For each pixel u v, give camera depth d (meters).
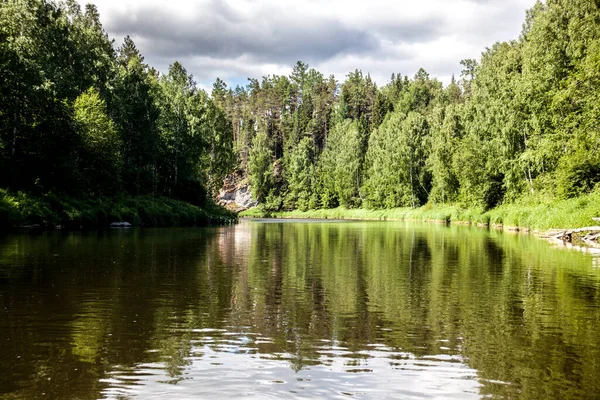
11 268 13.27
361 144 105.31
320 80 158.88
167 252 18.28
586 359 5.95
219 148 79.81
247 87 158.88
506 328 7.43
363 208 97.94
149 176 54.00
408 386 5.04
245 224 57.38
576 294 10.38
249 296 9.80
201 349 6.21
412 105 120.50
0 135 33.22
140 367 5.51
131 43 70.62
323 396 4.76
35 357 5.80
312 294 10.12
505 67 54.50
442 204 73.44
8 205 29.36
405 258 17.48
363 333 7.09
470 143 58.84
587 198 33.53
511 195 51.62
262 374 5.34
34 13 41.97
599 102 33.34
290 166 119.19
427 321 7.86
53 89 38.88
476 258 17.64
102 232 30.19
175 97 63.94
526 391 4.91
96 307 8.56
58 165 35.75
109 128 44.19
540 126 44.53
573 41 42.22
